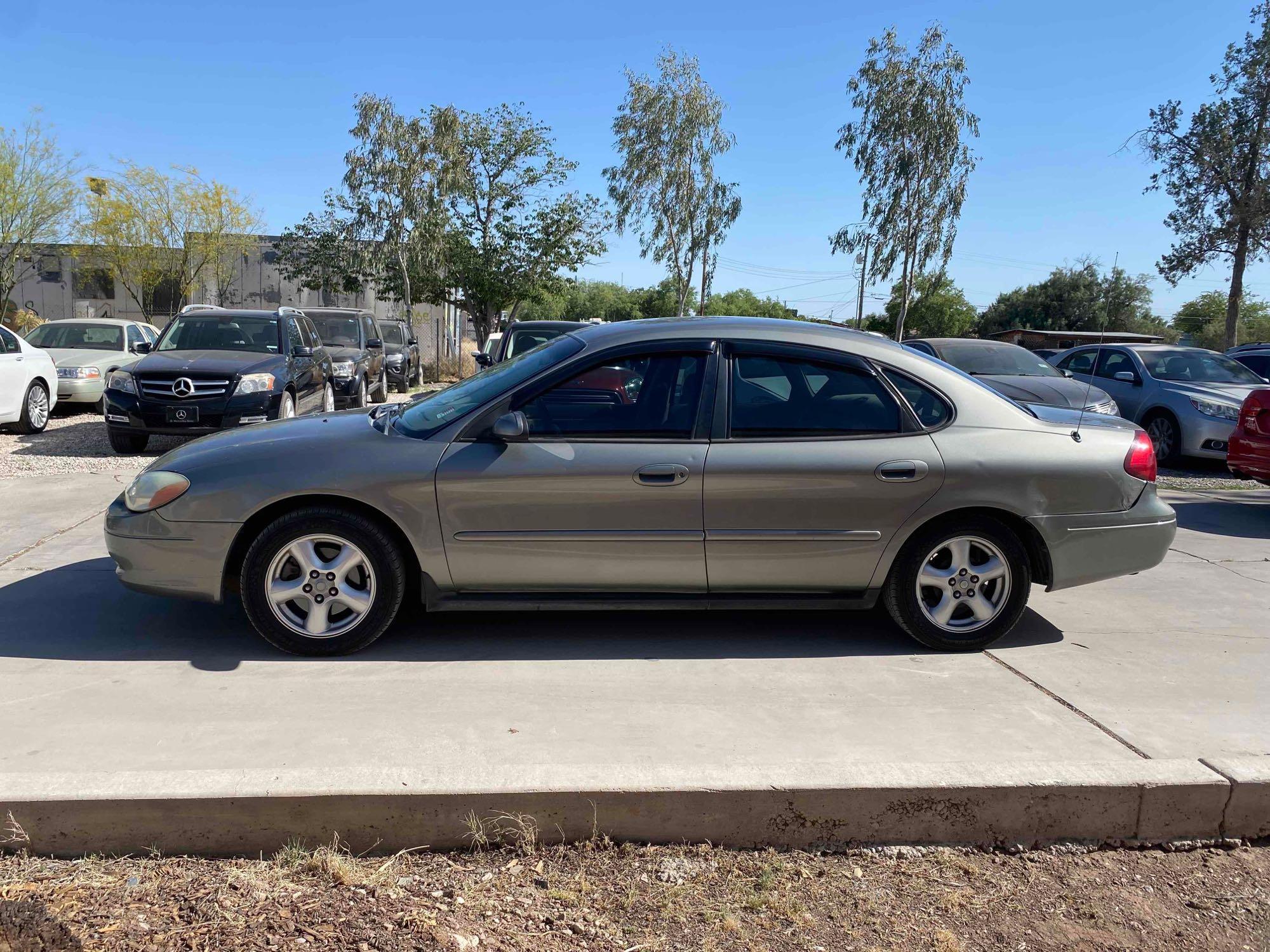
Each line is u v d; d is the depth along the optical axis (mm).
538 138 27312
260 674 4145
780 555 4375
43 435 12391
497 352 11938
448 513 4254
